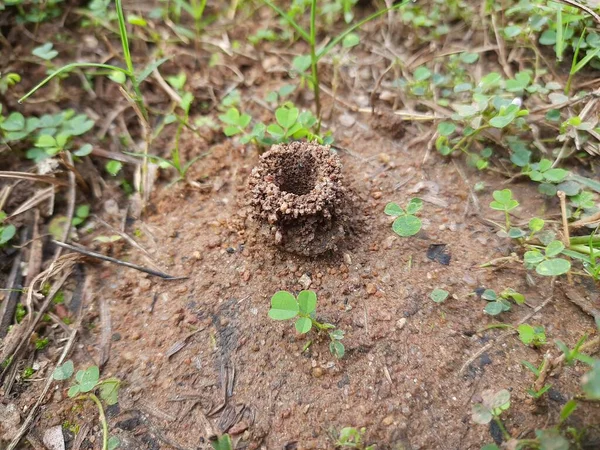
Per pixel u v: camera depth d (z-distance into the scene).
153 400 0.15
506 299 0.16
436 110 0.22
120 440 0.15
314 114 0.23
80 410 0.15
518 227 0.18
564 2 0.19
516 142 0.20
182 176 0.21
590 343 0.14
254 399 0.15
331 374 0.15
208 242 0.19
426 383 0.15
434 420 0.14
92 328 0.17
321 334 0.16
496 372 0.15
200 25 0.27
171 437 0.15
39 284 0.18
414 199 0.18
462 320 0.16
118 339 0.17
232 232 0.19
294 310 0.14
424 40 0.25
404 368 0.15
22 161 0.21
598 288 0.16
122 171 0.22
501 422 0.14
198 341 0.16
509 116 0.18
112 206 0.21
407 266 0.17
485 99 0.19
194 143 0.22
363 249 0.18
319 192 0.16
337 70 0.24
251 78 0.25
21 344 0.17
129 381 0.16
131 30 0.26
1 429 0.15
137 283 0.18
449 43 0.24
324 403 0.15
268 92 0.24
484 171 0.20
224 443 0.14
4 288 0.18
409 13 0.25
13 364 0.16
